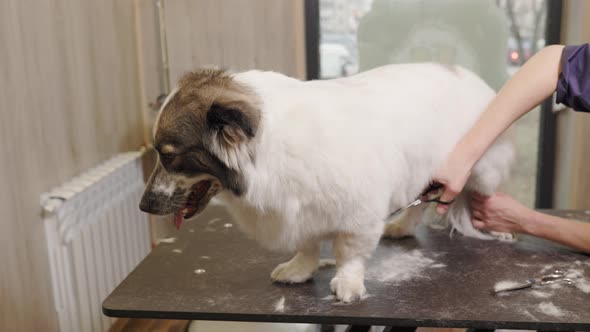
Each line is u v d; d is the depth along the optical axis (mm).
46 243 2096
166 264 1548
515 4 2914
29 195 1975
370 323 1239
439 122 1485
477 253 1597
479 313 1240
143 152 2912
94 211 2311
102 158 2582
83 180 2287
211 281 1443
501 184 1733
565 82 1382
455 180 1425
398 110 1400
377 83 1454
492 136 1423
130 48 2920
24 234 1942
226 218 1884
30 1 1998
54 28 2164
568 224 1616
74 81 2320
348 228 1322
